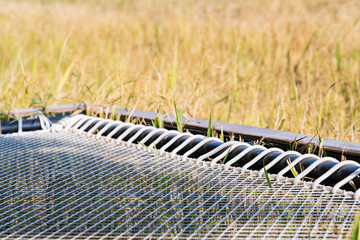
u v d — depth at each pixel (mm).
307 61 5465
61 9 14383
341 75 5059
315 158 1544
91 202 1344
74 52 7031
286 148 1912
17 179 1521
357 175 1386
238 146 1689
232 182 1455
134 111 2553
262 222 1159
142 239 1122
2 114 2686
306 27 7914
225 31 7988
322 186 1382
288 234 1102
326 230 1097
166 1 19156
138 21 9172
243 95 4207
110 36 9211
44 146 1947
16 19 11875
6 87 4219
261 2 16297
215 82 3943
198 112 3102
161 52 6375
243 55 6773
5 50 7570
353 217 1172
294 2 15484
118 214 1264
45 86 4898
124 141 1962
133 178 1517
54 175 1558
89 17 11984
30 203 1351
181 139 1851
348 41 6625
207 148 1767
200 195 1352
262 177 1493
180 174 1546
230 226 1154
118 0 20266
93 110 2672
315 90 4207
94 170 1603
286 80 4664
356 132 3057
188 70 5211
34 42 8195
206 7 15602
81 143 1988
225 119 3656
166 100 2963
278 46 6027
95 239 1136
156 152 1776
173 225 1181
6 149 1900
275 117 3408
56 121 2293
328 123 3344
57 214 1280
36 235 1141
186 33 7637
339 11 11289
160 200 1330
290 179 1447
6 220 1259
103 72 5316
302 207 1243
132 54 6477
